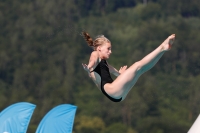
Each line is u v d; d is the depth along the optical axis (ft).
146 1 524.11
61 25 445.37
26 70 408.87
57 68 405.80
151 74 371.35
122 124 353.31
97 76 88.38
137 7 508.94
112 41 455.22
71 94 389.60
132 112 350.84
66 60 408.26
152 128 340.80
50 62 410.11
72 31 433.48
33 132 351.46
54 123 104.17
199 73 379.14
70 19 468.34
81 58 414.00
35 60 414.41
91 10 505.25
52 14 458.91
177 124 336.70
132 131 345.72
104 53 89.25
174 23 448.24
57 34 429.79
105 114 363.56
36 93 396.57
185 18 467.93
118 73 92.27
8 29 449.48
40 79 403.13
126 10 508.12
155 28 442.50
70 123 104.37
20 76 407.64
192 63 383.86
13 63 422.00
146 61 85.40
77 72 404.57
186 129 334.44
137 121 345.92
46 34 428.56
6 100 401.70
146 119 344.28
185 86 363.97
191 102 352.08
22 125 104.01
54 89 394.52
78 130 362.94
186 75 376.07
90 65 86.43
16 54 424.46
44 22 451.12
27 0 473.67
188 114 345.51
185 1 474.90
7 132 103.40
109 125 356.59
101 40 89.61
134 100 352.90
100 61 88.89
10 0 471.21
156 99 352.90
